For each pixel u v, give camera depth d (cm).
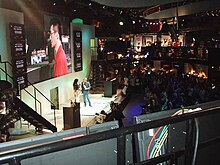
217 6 1341
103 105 1900
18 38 1340
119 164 158
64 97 2009
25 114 1104
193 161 194
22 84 1351
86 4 2745
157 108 1756
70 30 2125
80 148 174
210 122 231
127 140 204
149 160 175
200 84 1956
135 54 3500
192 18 3303
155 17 1955
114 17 3672
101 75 2489
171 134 217
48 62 1727
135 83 2755
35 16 1568
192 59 2786
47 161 162
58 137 186
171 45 3634
